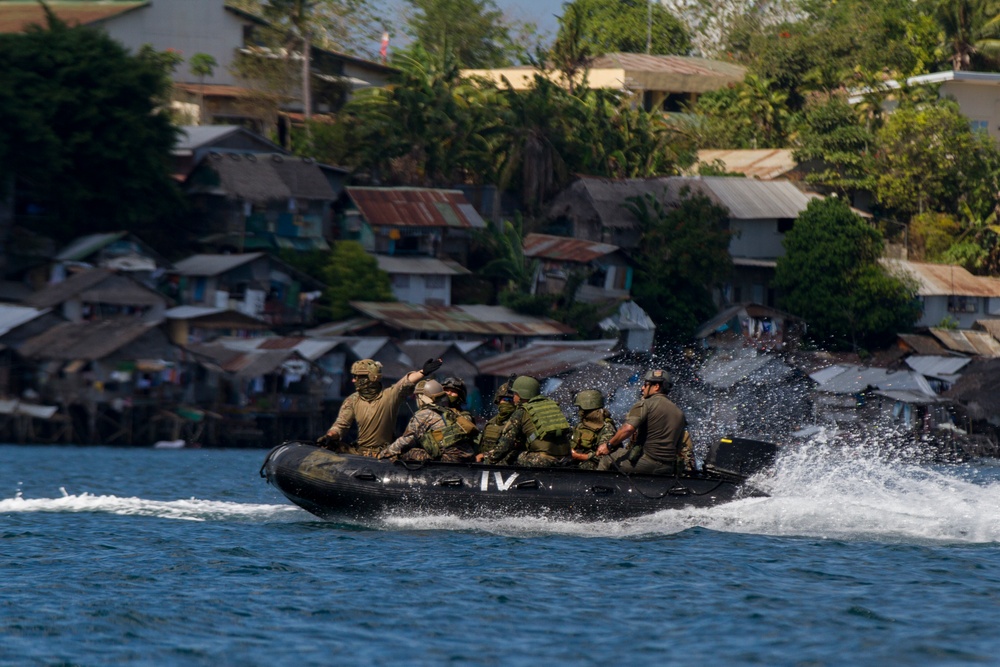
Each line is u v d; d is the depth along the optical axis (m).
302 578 41.47
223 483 90.38
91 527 53.59
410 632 34.38
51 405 162.50
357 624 35.22
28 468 106.44
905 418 172.00
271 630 34.50
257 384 167.75
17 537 50.25
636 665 31.33
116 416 169.62
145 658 31.67
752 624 35.47
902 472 80.25
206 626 34.91
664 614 36.66
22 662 31.22
